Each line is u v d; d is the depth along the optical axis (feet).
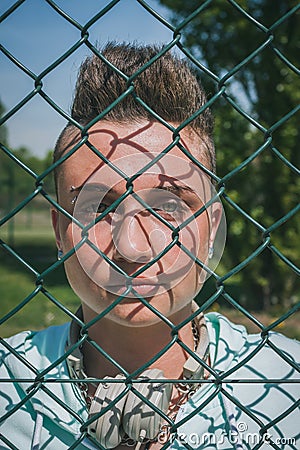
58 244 5.19
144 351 5.13
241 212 4.17
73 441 5.29
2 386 5.55
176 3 25.95
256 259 26.53
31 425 5.39
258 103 25.90
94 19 3.83
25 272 42.19
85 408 5.32
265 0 25.68
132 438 4.71
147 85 4.73
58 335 5.93
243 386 5.54
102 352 4.28
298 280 27.09
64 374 5.53
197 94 4.98
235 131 25.54
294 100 25.62
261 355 5.79
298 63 25.62
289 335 21.84
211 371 4.30
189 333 5.34
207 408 5.35
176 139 4.09
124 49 4.97
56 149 4.92
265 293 27.14
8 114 3.89
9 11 3.81
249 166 25.64
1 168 64.18
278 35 25.67
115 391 4.74
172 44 3.91
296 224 26.37
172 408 5.25
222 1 25.39
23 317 25.64
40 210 109.81
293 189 25.98
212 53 26.14
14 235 82.28
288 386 5.59
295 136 25.91
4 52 3.86
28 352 5.76
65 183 4.69
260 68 25.67
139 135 4.54
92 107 4.74
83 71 4.95
